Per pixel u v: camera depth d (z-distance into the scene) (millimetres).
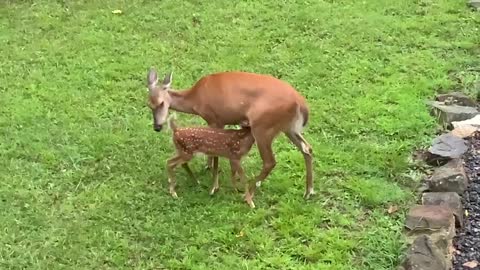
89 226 5328
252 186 5488
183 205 5535
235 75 5469
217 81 5488
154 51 8055
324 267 4832
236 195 5645
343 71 7523
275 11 9023
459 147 6012
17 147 6281
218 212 5434
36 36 8438
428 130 6398
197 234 5203
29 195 5672
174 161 5582
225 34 8438
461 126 6375
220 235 5164
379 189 5629
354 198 5562
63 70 7645
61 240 5191
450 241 4988
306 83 7305
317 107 6805
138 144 6316
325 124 6539
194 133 5441
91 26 8664
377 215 5371
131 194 5676
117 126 6602
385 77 7387
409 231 5125
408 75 7410
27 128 6562
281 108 5246
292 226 5227
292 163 5996
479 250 4961
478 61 7680
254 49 8055
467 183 5629
